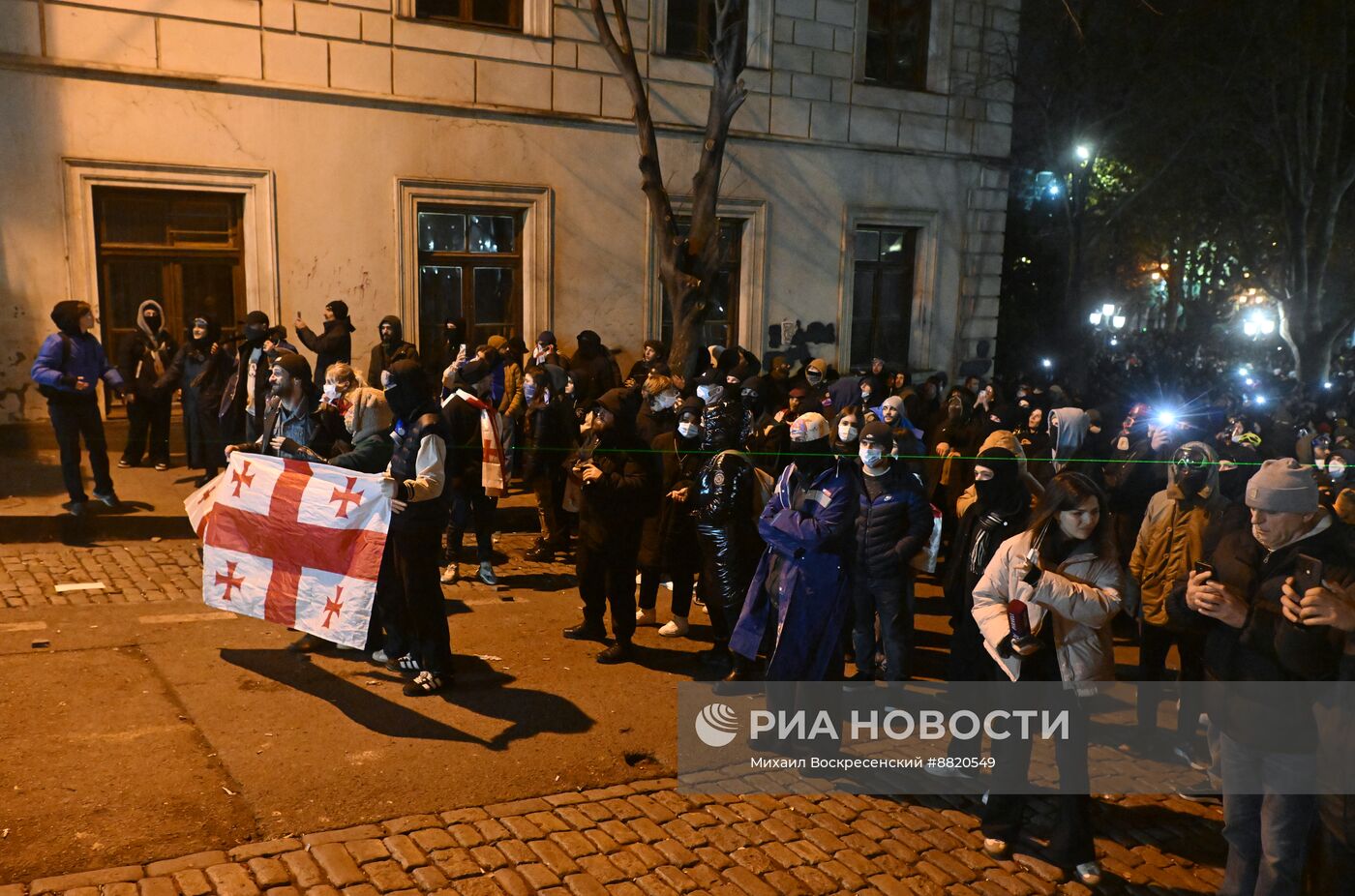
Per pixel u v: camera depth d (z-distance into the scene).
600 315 14.19
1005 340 24.25
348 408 6.25
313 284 12.20
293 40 11.73
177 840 4.33
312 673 6.25
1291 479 3.73
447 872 4.26
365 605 5.91
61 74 10.66
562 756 5.43
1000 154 17.98
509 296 13.76
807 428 5.59
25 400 10.95
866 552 6.31
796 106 15.62
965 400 11.80
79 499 9.05
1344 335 26.08
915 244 17.52
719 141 12.08
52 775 4.79
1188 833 5.21
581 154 13.76
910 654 6.40
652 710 6.12
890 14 16.69
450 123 12.80
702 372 12.49
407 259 12.72
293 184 11.95
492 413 8.52
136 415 10.70
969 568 5.51
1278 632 3.77
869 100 16.38
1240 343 37.12
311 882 4.10
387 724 5.63
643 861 4.50
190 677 6.07
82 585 7.72
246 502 6.13
